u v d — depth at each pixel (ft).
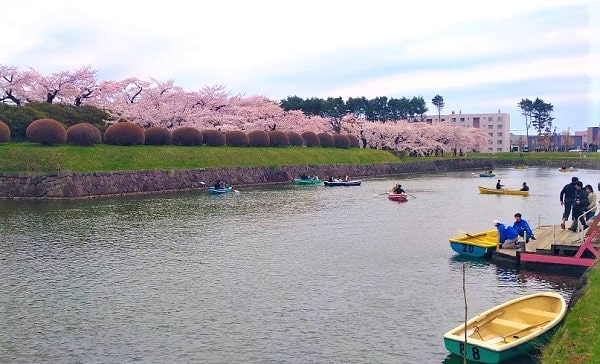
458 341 37.47
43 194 140.97
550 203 142.10
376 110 454.40
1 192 141.79
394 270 66.23
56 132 161.17
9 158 149.28
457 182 222.69
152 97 246.27
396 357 39.99
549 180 233.96
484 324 40.68
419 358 39.75
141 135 185.26
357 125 355.15
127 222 103.09
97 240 84.38
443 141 401.90
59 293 56.34
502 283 59.67
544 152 447.83
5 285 59.11
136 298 54.65
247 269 66.64
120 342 43.21
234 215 114.62
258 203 137.39
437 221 108.37
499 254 69.82
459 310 50.65
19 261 69.97
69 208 122.42
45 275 63.21
